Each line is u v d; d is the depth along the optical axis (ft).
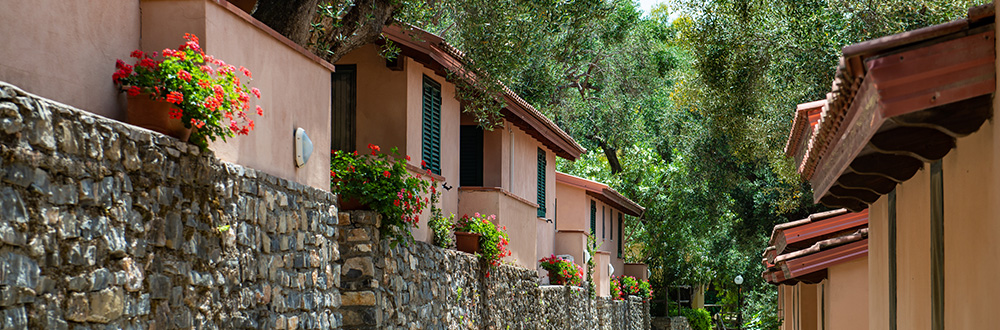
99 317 15.97
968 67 13.25
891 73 13.33
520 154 63.77
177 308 18.75
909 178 21.01
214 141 20.51
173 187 18.75
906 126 16.17
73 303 15.24
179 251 18.90
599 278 84.64
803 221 38.93
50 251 14.66
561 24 42.47
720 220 115.03
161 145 18.28
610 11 43.57
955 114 14.16
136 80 19.11
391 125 42.83
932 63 13.26
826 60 51.19
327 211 28.12
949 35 13.24
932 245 18.57
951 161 16.63
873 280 29.14
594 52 105.50
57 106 14.94
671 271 123.75
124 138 17.01
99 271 16.05
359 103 43.21
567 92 107.45
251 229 22.35
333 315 28.04
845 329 34.24
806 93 55.88
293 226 25.17
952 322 16.71
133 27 20.51
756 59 54.75
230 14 21.99
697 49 55.83
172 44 20.76
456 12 41.73
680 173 115.85
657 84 115.65
